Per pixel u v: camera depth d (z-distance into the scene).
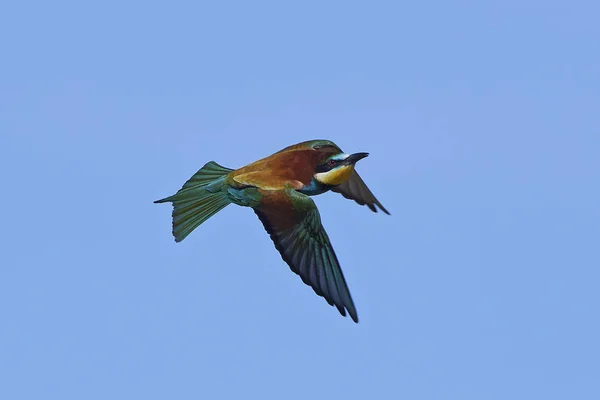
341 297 12.95
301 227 13.36
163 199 14.14
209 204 14.02
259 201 13.60
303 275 13.17
